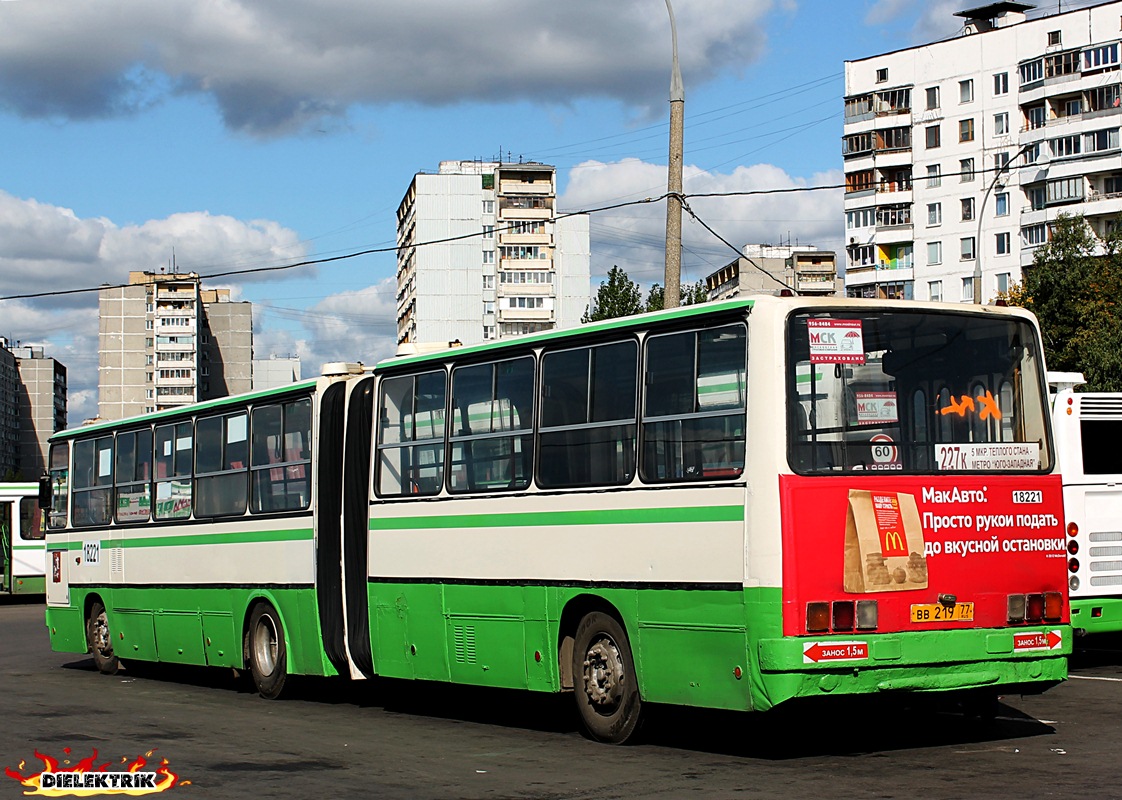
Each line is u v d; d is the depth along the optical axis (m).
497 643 12.27
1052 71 81.44
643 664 10.72
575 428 11.55
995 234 84.94
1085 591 15.27
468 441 12.80
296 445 15.51
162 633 18.14
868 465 10.05
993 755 10.12
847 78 92.19
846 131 91.81
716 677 10.01
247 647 16.34
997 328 10.90
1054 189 81.12
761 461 9.80
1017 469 10.70
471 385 12.86
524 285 113.56
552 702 14.91
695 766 10.06
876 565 9.89
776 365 9.88
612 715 11.18
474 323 115.06
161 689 17.33
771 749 10.77
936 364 10.52
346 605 14.50
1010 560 10.48
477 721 13.31
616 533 11.00
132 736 12.58
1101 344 43.00
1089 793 8.56
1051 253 48.41
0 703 15.66
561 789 9.34
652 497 10.68
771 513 9.71
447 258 115.00
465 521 12.73
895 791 8.80
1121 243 47.81
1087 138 79.50
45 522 21.48
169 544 18.02
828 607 9.69
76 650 20.42
